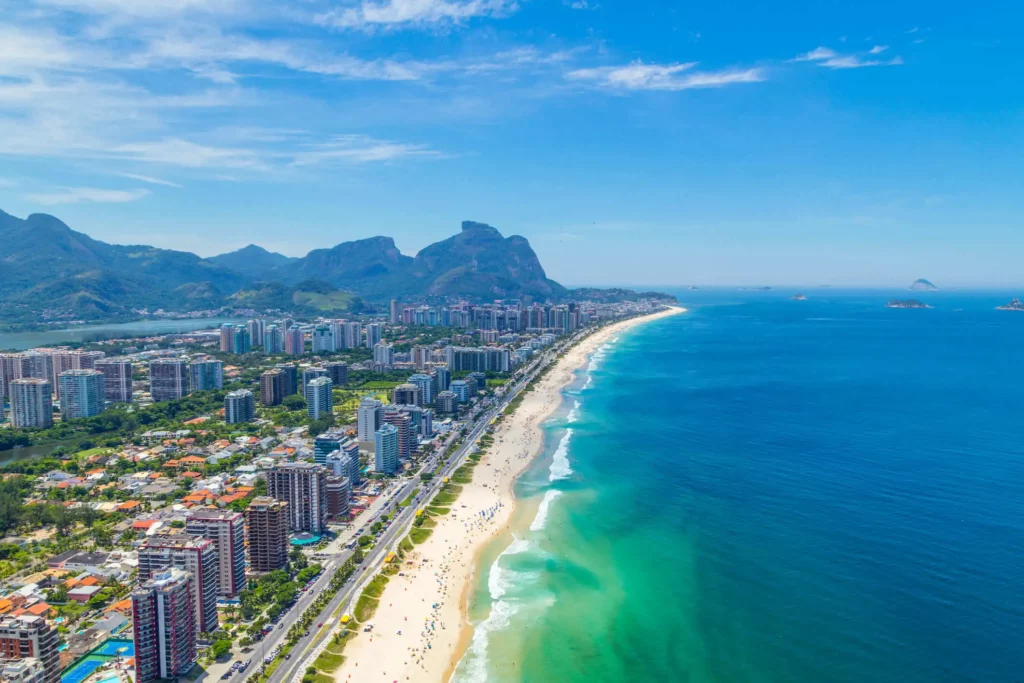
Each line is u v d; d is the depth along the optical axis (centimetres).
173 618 19575
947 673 19350
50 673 18538
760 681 19675
